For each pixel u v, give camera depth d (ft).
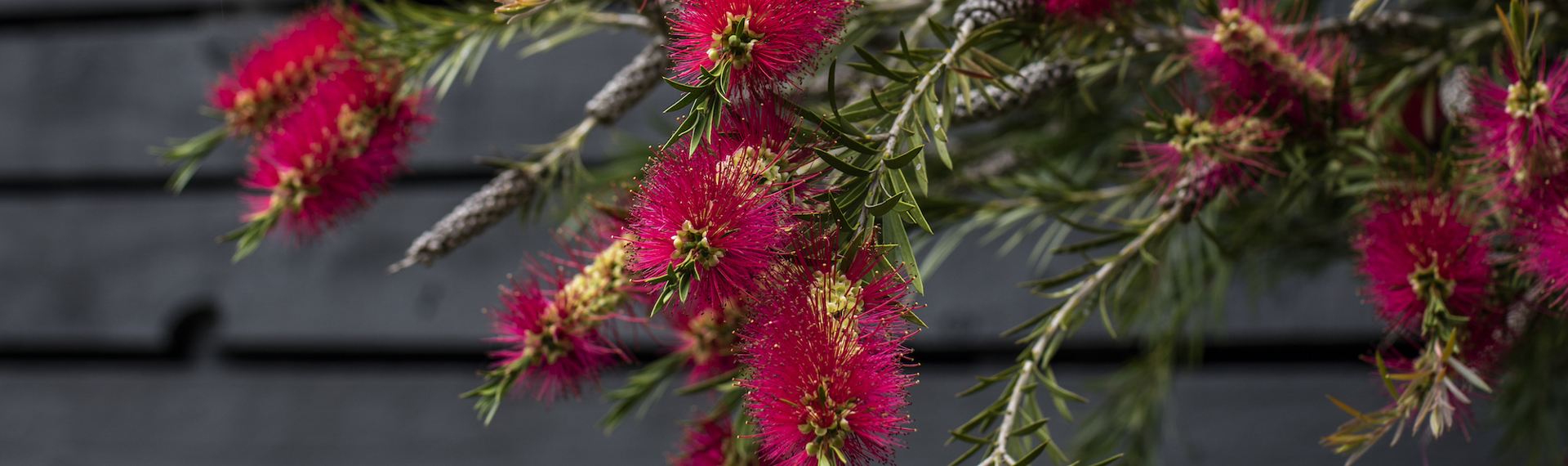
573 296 4.09
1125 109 5.05
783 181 3.83
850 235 3.86
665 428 8.54
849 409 3.79
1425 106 4.51
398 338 8.41
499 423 8.67
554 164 4.33
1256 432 8.01
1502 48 4.37
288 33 4.47
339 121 4.22
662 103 7.82
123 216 8.67
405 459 8.65
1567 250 3.96
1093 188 4.97
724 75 3.77
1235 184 4.26
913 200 3.84
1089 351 8.03
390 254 8.47
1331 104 4.25
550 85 8.33
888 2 4.49
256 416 8.76
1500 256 4.09
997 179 4.75
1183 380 8.23
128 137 8.47
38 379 8.89
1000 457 3.97
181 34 8.46
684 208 3.76
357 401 8.73
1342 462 7.77
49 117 8.56
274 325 8.55
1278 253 5.29
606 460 8.55
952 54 3.97
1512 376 4.91
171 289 8.59
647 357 8.45
